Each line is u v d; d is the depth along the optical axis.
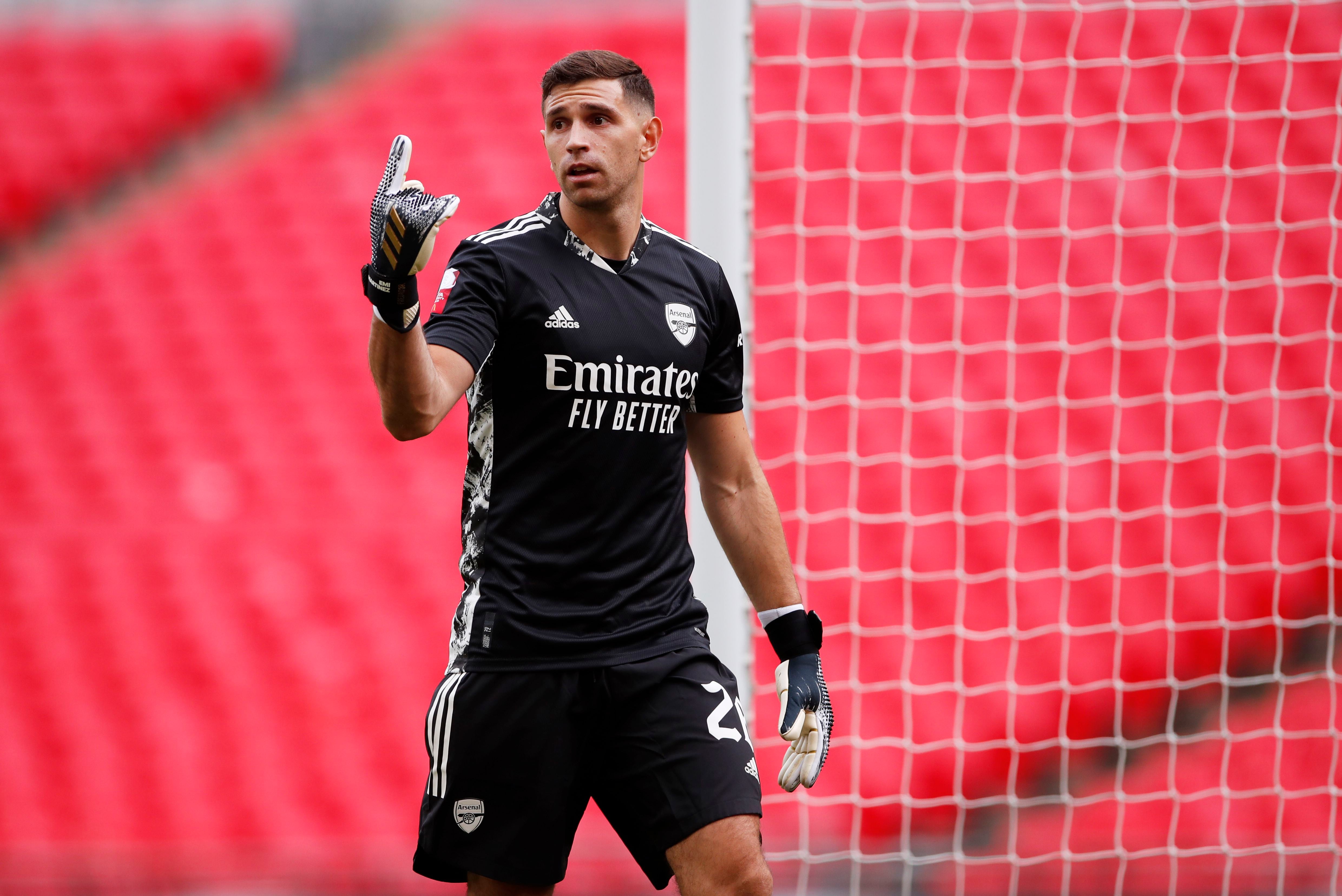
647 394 8.06
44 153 29.05
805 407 22.48
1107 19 25.03
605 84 7.98
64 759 21.38
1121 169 22.22
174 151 29.08
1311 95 24.28
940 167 24.39
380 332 6.60
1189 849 17.45
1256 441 22.14
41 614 23.27
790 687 8.55
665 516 8.34
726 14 10.70
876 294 23.30
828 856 16.66
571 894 17.20
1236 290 23.02
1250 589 21.19
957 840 17.16
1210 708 20.33
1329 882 16.97
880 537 21.73
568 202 8.21
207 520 24.28
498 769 8.02
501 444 8.00
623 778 8.24
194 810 20.59
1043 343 22.88
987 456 22.16
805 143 24.67
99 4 30.67
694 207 10.79
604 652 8.04
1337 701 20.06
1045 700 20.48
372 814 20.48
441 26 29.64
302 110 29.19
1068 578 20.86
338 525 23.95
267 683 22.23
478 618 8.06
